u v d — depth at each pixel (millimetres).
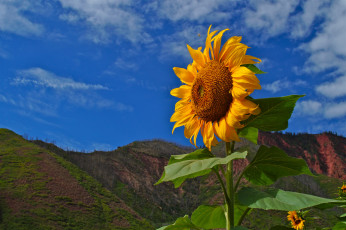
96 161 56062
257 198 1751
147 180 58250
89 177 39500
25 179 32188
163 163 66750
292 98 1934
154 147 73250
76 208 30078
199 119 2287
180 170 1800
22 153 38781
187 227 2217
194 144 2258
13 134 44969
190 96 2357
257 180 2191
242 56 2049
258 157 2078
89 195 34000
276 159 2049
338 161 79250
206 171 2135
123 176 55844
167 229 2227
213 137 2119
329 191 45219
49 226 24578
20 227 22969
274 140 85750
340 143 86750
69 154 53156
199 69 2301
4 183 30094
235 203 2162
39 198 29203
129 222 31703
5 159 35781
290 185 44094
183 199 54344
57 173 36062
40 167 36031
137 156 66500
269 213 33406
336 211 25203
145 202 49531
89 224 27734
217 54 2199
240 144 48375
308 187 45281
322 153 83625
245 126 2162
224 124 2035
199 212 2262
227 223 1941
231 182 1998
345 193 4340
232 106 2006
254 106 1934
